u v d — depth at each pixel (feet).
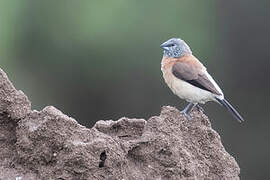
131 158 31.86
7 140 32.17
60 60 87.04
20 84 86.17
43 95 87.97
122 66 87.45
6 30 84.74
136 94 88.74
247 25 93.35
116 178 30.63
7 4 84.84
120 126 33.22
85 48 86.48
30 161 31.17
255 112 93.20
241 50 93.30
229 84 93.25
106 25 85.51
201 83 40.88
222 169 34.24
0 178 31.12
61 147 30.60
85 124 89.76
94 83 88.38
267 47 93.09
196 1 90.07
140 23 86.89
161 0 87.92
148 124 32.53
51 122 30.73
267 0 92.94
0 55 84.89
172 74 41.63
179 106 88.79
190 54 42.96
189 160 32.55
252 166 91.61
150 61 87.45
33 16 85.92
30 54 86.48
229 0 92.79
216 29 91.91
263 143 92.02
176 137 32.53
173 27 88.53
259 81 93.61
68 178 30.25
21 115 31.78
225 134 90.38
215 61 92.32
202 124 34.22
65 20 85.87
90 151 30.19
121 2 85.92
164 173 31.89
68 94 88.74
